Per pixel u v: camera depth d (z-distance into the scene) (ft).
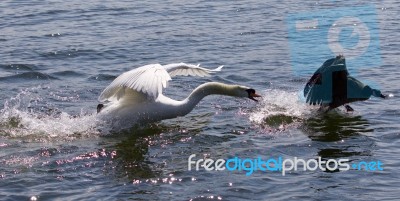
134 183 28.86
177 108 36.32
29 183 28.73
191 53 53.88
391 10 67.97
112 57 53.11
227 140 34.24
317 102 38.19
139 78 34.12
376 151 31.99
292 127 36.04
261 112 38.55
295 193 27.66
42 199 27.27
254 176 29.40
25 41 58.95
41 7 75.97
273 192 27.81
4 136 34.63
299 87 43.55
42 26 65.82
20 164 30.86
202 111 39.09
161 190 28.12
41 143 33.73
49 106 39.99
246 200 27.12
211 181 28.96
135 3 77.77
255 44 56.29
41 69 49.08
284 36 58.75
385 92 41.57
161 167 30.66
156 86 33.65
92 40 59.06
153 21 67.31
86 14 71.72
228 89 36.76
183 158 31.78
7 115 37.37
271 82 44.83
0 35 61.77
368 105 39.27
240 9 72.33
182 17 69.00
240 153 32.27
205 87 36.86
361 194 27.48
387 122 36.14
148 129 35.96
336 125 36.09
